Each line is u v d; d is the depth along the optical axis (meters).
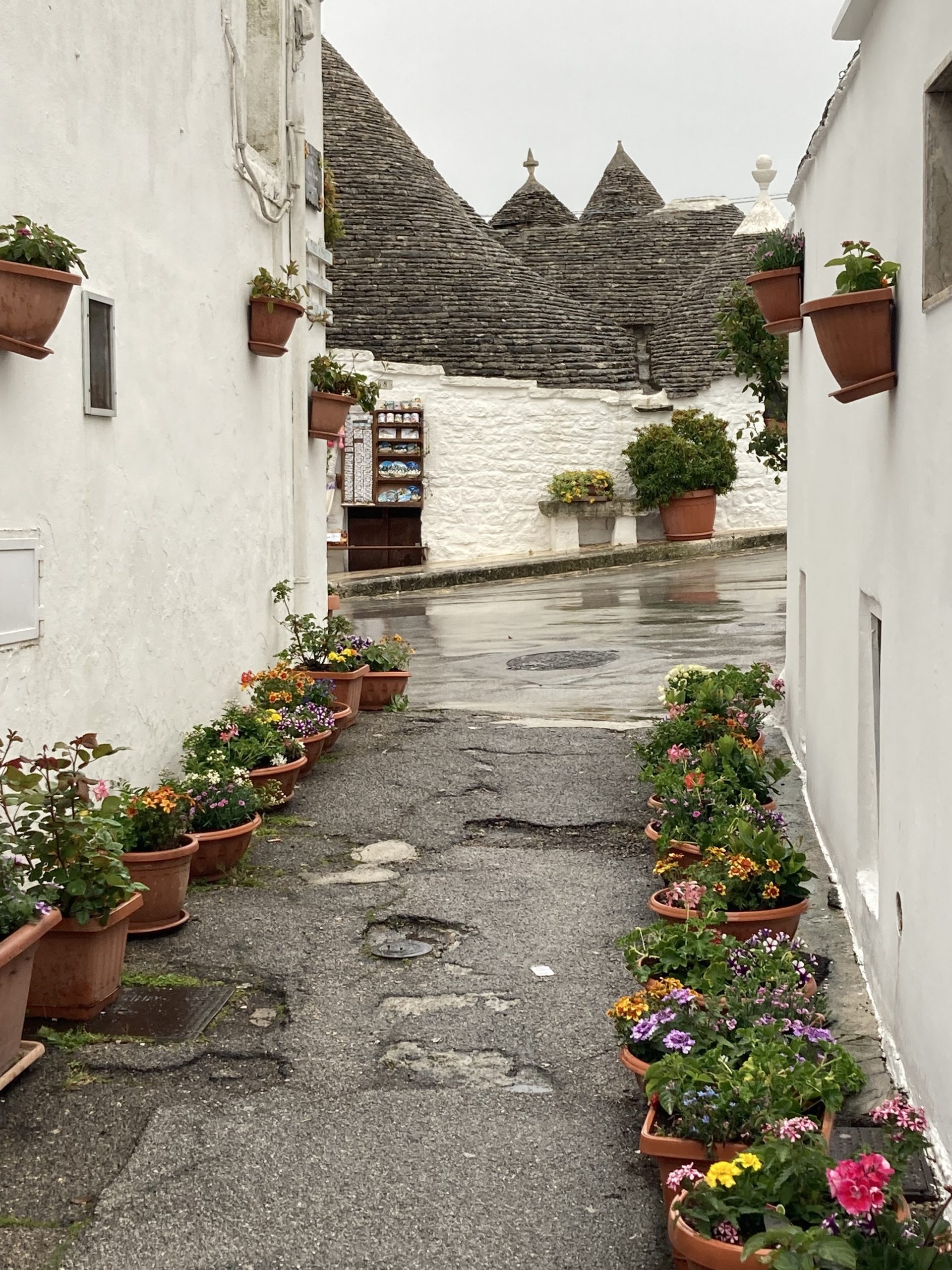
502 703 10.82
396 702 10.27
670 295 29.02
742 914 4.90
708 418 24.58
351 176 25.38
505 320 24.67
